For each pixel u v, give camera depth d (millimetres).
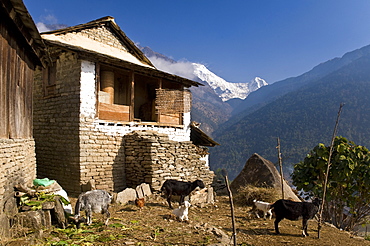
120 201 9242
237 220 8906
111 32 14562
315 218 10195
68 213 6477
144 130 12930
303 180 12961
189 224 7277
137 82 16281
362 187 12273
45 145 11727
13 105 6008
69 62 10969
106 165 11250
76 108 10516
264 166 13820
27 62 7180
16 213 5328
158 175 11055
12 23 5430
